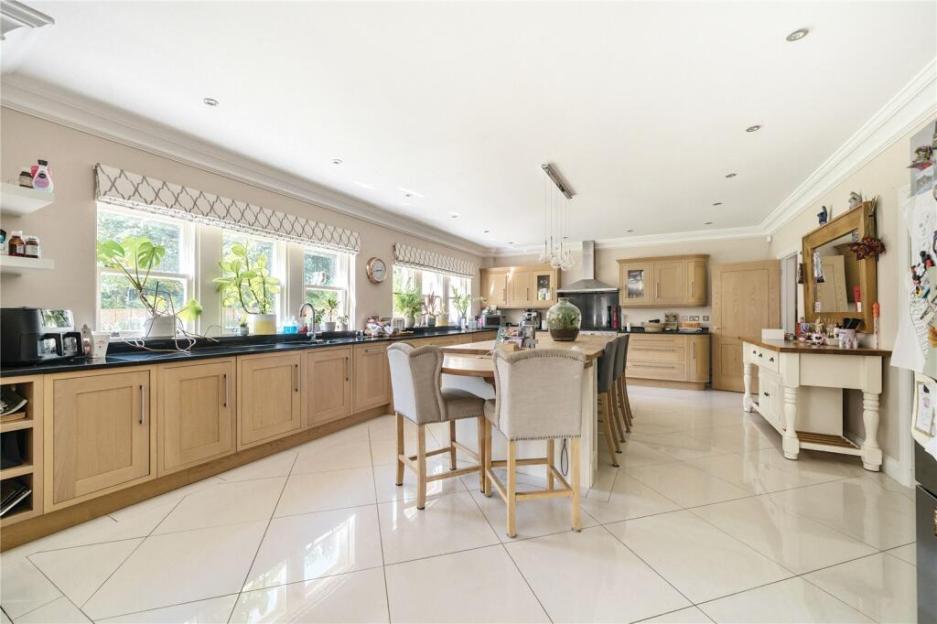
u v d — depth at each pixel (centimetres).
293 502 233
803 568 171
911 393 251
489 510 224
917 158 149
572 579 164
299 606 149
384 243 521
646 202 455
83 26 176
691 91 228
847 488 250
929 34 180
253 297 362
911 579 163
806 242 393
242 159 329
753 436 360
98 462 211
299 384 331
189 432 252
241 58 200
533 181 383
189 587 160
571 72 210
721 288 570
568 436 203
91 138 251
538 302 723
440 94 231
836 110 249
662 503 231
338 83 221
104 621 142
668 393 558
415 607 149
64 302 240
